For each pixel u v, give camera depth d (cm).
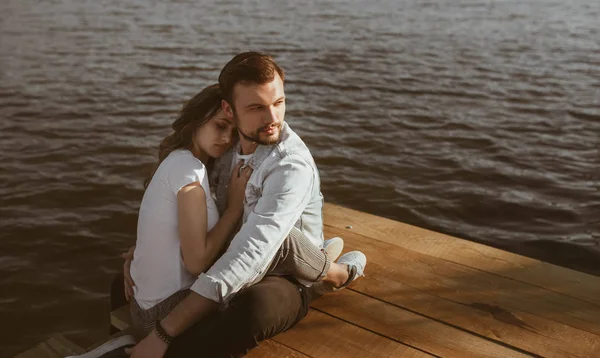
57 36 1612
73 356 234
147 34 1661
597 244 598
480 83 1222
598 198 702
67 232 628
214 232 230
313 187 240
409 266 311
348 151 849
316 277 244
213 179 249
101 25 1788
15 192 711
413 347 250
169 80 1203
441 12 2198
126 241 617
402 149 858
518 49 1555
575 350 248
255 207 226
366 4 2378
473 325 264
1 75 1214
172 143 235
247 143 232
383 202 702
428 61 1405
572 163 809
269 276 238
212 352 220
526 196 708
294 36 1677
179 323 220
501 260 316
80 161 802
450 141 890
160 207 227
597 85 1212
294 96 1105
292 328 261
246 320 218
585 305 278
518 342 253
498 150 854
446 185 742
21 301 524
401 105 1065
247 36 1659
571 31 1816
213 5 2269
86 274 562
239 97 216
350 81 1218
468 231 633
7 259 581
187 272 236
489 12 2206
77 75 1226
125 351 236
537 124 970
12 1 2223
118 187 729
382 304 279
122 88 1139
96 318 502
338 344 252
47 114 986
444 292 288
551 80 1248
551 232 625
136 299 246
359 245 332
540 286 293
